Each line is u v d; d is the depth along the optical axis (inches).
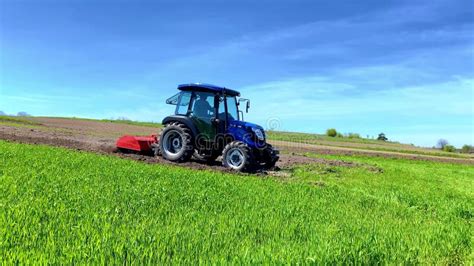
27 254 131.9
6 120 1338.6
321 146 1544.0
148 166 413.7
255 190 317.7
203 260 139.3
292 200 285.4
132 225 179.5
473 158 1760.6
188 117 524.7
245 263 137.7
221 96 513.3
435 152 1913.1
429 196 389.1
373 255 162.7
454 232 219.6
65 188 254.7
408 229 223.9
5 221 163.5
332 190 367.9
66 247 141.2
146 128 1697.8
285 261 141.3
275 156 532.7
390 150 1760.6
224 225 189.2
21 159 380.2
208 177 372.2
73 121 1721.2
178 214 209.2
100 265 128.0
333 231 193.9
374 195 362.3
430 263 168.6
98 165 379.9
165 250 147.5
